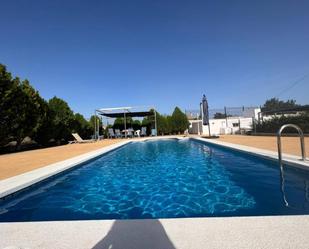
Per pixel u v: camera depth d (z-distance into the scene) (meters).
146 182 6.52
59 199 5.21
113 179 6.99
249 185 5.54
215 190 5.37
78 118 30.06
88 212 4.39
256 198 4.62
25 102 16.84
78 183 6.59
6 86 14.93
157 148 15.34
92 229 2.82
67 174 7.38
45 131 20.38
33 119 17.72
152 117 31.62
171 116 32.25
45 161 8.96
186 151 12.98
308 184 5.32
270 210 3.99
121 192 5.64
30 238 2.66
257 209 4.08
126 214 4.24
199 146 15.09
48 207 4.70
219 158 9.62
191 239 2.44
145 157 11.31
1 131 14.80
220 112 27.09
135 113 29.84
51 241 2.58
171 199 4.94
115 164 9.52
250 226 2.68
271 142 11.91
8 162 9.02
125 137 28.47
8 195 4.82
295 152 7.83
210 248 2.26
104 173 7.82
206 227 2.70
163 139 23.66
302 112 15.16
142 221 2.96
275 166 7.08
